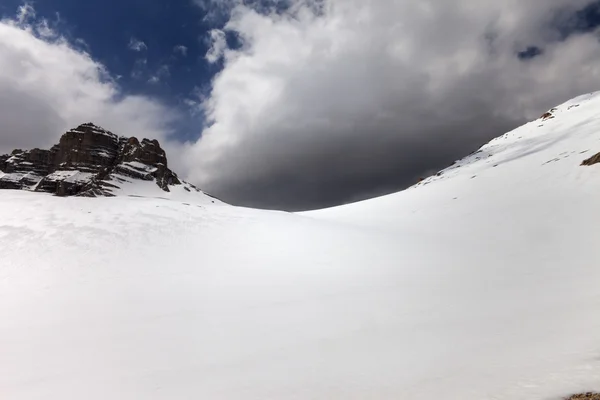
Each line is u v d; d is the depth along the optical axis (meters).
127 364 11.80
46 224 32.62
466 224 44.66
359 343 11.81
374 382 8.61
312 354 11.25
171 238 32.84
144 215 38.41
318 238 35.38
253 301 18.81
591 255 22.09
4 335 15.04
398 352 10.52
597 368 7.07
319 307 17.03
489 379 7.59
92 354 12.84
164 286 21.94
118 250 28.98
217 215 41.91
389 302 16.98
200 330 14.82
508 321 11.87
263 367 10.56
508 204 47.62
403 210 67.69
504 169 72.25
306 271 24.94
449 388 7.52
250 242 33.16
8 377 11.32
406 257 28.98
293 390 8.77
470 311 14.03
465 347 10.06
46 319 16.81
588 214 33.59
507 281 18.92
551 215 37.34
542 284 16.94
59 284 22.20
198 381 10.00
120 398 9.38
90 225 33.59
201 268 25.92
